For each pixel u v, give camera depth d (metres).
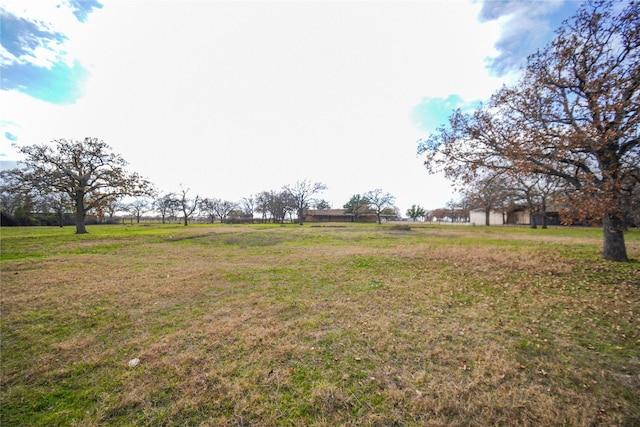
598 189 6.48
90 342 3.71
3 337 3.88
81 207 21.48
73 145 21.78
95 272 8.01
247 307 5.06
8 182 19.59
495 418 2.31
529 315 4.62
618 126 6.50
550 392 2.63
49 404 2.53
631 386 2.71
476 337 3.80
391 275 7.55
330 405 2.48
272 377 2.89
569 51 7.64
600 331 3.98
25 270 8.28
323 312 4.77
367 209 60.53
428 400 2.51
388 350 3.44
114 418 2.36
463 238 18.78
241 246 14.66
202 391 2.69
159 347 3.55
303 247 14.05
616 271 7.51
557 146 6.97
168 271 8.16
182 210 50.50
